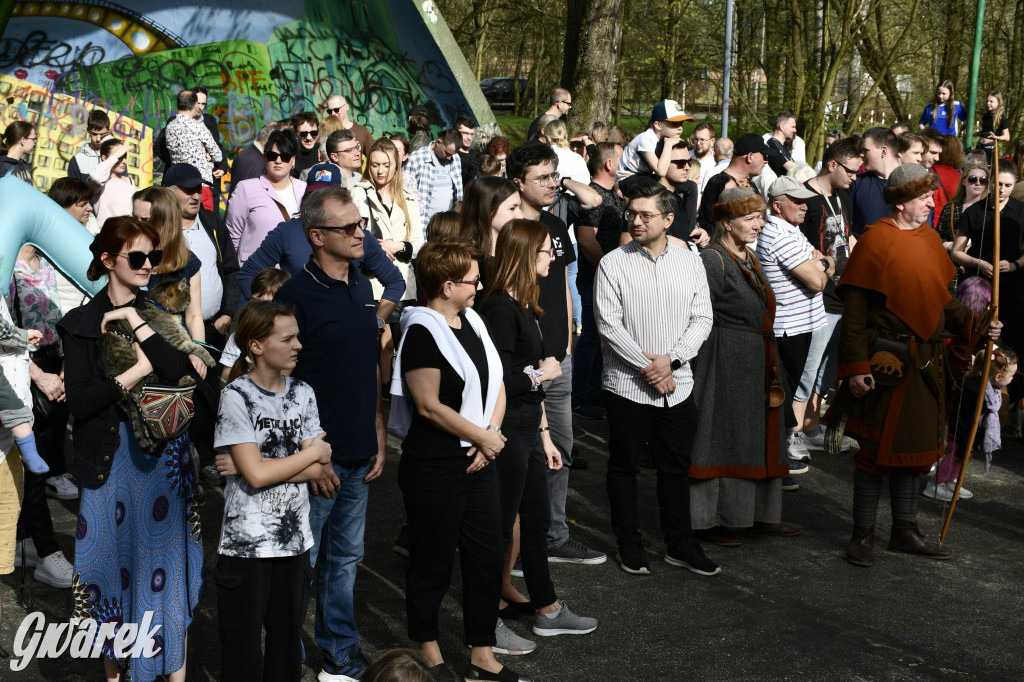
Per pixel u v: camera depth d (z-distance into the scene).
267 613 3.41
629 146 8.73
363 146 9.21
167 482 3.46
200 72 12.41
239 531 3.30
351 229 3.58
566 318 4.84
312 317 3.59
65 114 11.86
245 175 7.91
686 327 4.93
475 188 4.32
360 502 3.79
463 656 4.14
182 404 3.40
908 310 5.02
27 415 3.70
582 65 14.93
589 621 4.37
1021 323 7.00
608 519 5.79
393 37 12.83
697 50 22.33
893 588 4.89
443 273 3.64
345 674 3.87
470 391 3.63
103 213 7.01
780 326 6.14
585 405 7.73
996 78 20.95
